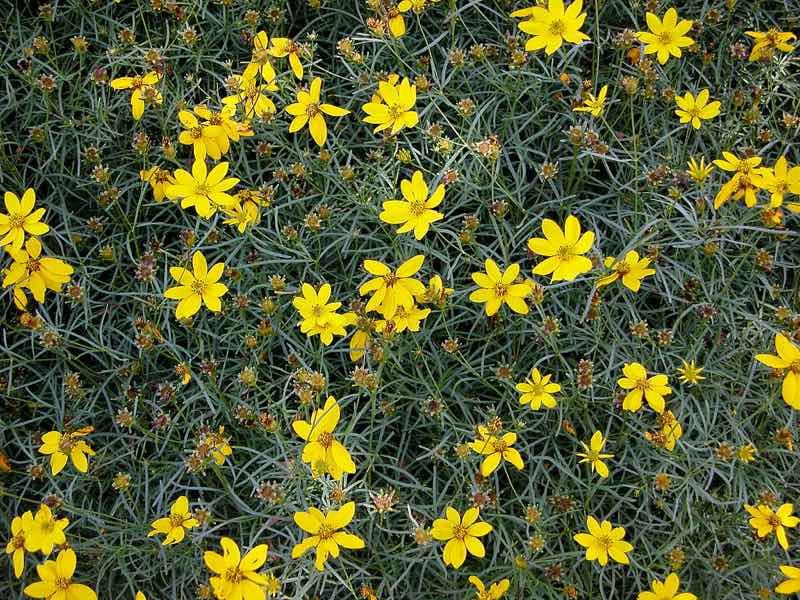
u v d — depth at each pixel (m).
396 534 0.94
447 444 0.96
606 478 0.96
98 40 1.10
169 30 1.14
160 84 1.06
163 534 0.92
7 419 1.01
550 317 0.95
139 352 1.00
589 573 0.92
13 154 1.09
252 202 1.00
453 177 0.96
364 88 1.04
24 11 1.14
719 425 0.97
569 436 0.96
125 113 1.10
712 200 1.05
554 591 0.91
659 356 0.99
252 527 0.91
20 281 0.92
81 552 0.93
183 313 0.91
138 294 1.00
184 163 1.08
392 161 1.04
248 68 1.01
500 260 1.04
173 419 0.96
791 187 0.93
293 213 1.06
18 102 1.08
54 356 1.04
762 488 0.94
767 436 0.97
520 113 1.11
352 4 1.16
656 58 1.10
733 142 1.07
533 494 0.93
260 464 0.98
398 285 0.90
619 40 1.05
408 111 0.97
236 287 1.04
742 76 1.12
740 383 0.97
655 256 0.98
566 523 0.92
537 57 1.06
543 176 1.00
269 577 0.86
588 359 1.01
